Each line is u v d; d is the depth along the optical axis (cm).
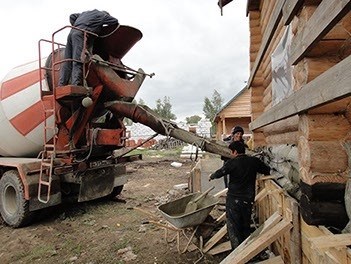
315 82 170
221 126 2294
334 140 204
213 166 808
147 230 529
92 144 561
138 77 587
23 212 565
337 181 200
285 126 381
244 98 2116
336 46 200
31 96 613
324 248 153
